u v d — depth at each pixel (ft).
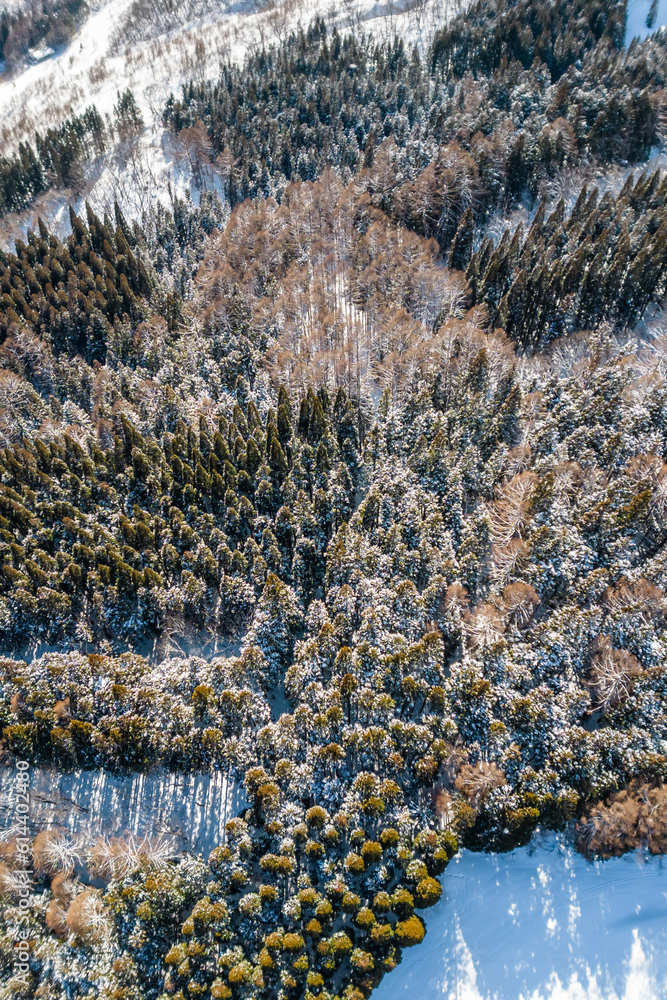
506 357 248.11
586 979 135.85
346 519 210.18
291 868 140.56
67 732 164.86
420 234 318.86
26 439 254.88
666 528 184.03
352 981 132.16
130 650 191.31
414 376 239.30
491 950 139.23
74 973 135.03
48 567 205.98
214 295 306.14
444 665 172.96
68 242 380.78
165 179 465.47
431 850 141.79
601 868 147.84
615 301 269.85
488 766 145.89
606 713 157.07
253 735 159.94
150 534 205.67
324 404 243.81
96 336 314.76
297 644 175.01
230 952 134.10
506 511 189.47
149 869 146.82
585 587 170.81
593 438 206.90
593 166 342.23
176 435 238.68
